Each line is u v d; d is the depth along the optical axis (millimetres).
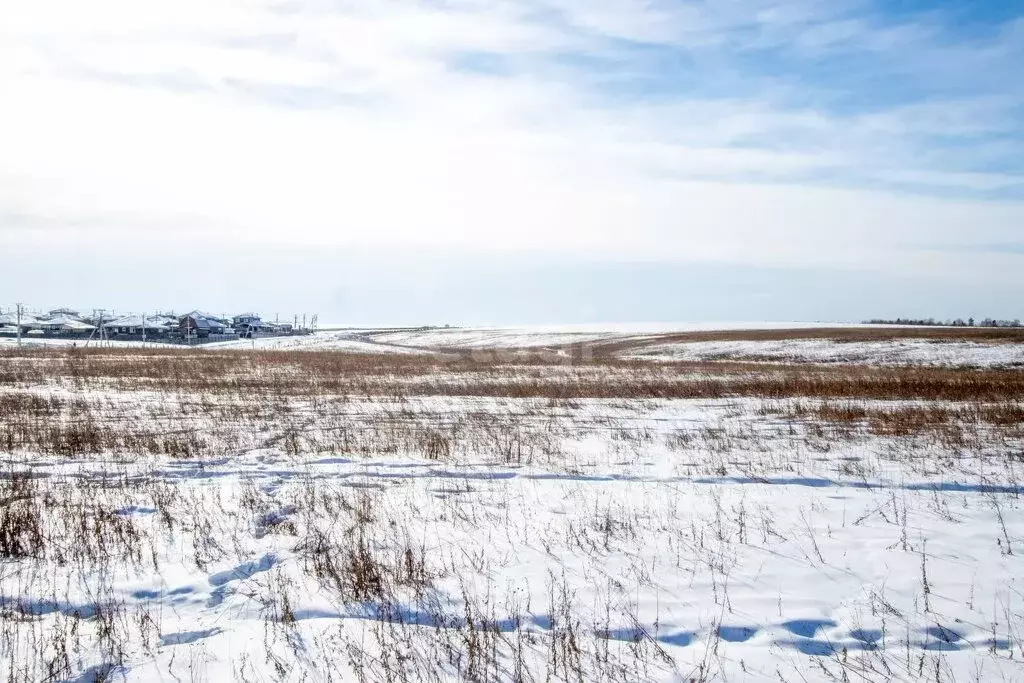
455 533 7570
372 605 5660
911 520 8188
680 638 5121
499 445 12836
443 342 86625
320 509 8445
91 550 6801
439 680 4457
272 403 19406
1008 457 11891
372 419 16500
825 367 38281
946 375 30359
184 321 104438
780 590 6043
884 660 4809
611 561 6727
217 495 8977
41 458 11297
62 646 4762
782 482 10141
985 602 5777
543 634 5121
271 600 5754
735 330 93875
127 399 19859
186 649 4867
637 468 11109
